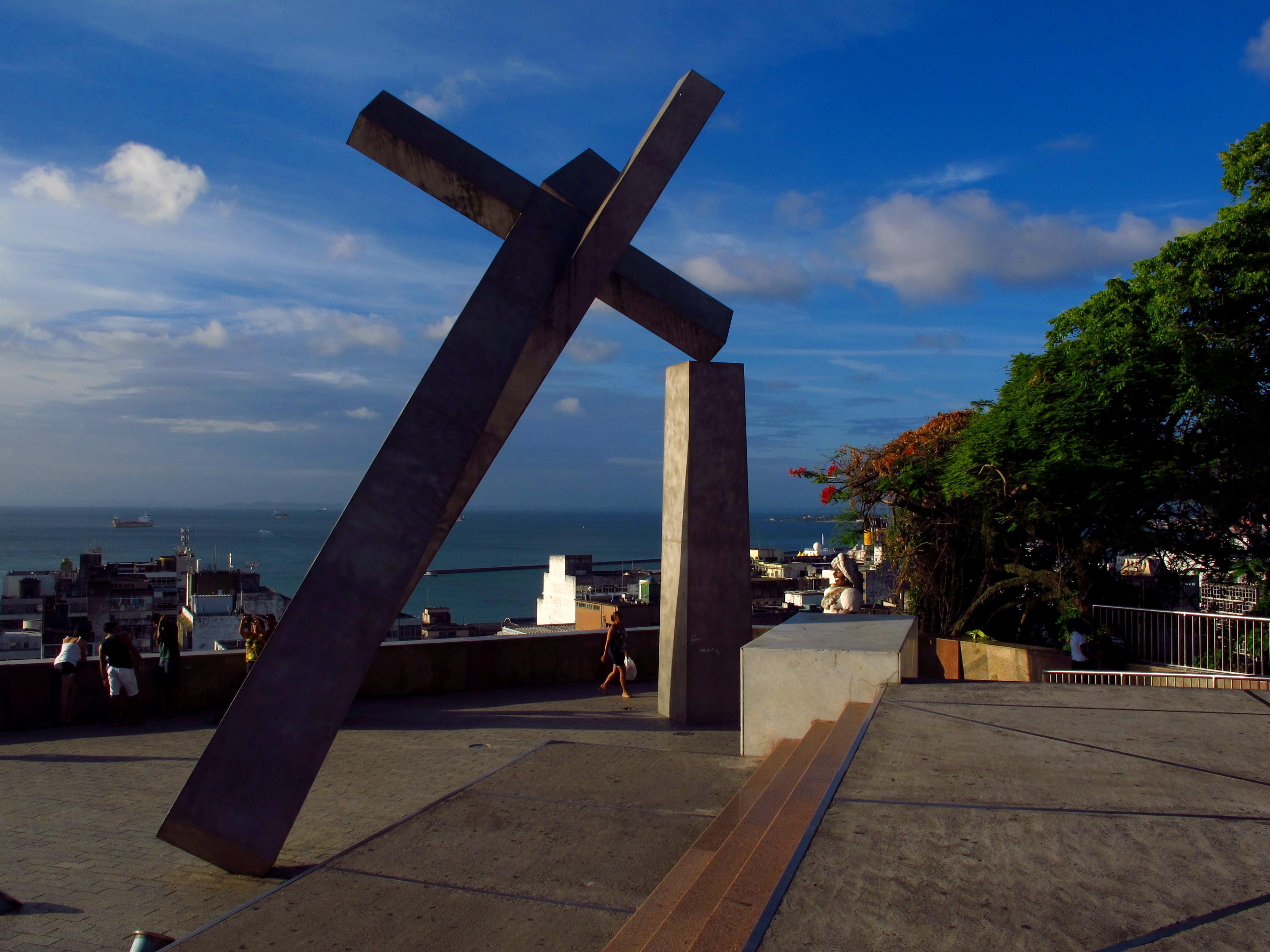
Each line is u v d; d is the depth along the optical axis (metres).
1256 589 16.61
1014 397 16.67
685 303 11.05
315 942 3.81
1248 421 14.73
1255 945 2.60
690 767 6.79
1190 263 15.42
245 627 12.99
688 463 11.25
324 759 6.40
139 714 11.81
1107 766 4.55
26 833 6.91
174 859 6.25
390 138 8.73
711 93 8.78
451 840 5.09
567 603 70.38
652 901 3.87
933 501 17.62
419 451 6.77
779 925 2.76
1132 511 15.36
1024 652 13.77
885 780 4.33
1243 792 4.09
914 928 2.72
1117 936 2.66
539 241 7.85
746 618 11.43
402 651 13.47
